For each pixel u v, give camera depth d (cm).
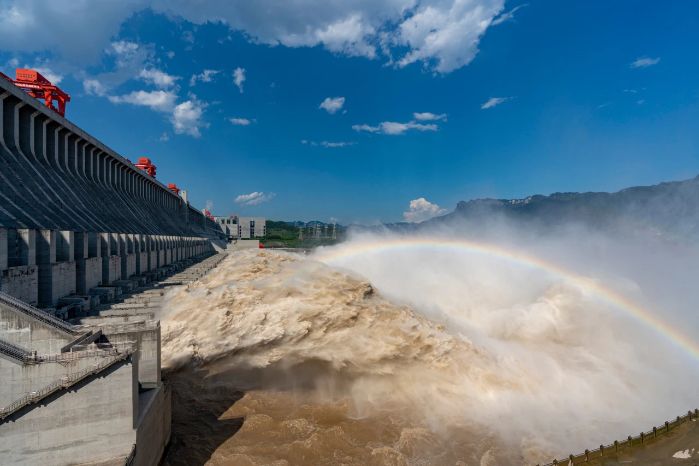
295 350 4209
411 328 4319
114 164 9269
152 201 12300
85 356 2170
